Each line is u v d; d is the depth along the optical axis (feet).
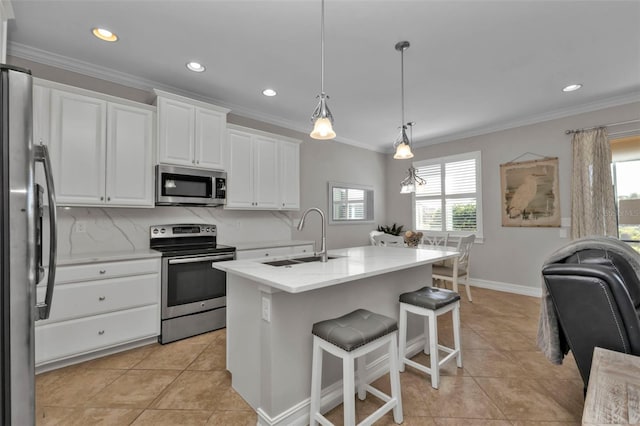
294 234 14.69
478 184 15.47
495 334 9.43
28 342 3.35
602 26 7.21
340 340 4.72
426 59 8.72
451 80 10.05
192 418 5.59
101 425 5.38
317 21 7.02
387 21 7.02
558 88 10.68
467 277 13.02
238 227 12.57
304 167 15.34
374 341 4.96
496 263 14.87
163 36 7.61
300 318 5.56
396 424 5.36
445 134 16.33
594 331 4.86
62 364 7.44
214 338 9.23
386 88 10.66
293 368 5.42
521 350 8.32
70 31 7.40
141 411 5.78
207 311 9.68
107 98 8.64
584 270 4.88
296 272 5.56
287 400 5.32
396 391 5.34
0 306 3.24
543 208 13.32
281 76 9.77
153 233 10.27
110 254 8.48
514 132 14.29
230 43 7.91
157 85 10.27
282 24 7.13
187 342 8.94
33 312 3.40
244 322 6.14
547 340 5.74
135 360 7.79
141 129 9.29
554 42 7.89
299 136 15.14
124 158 8.96
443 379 6.86
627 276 5.57
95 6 6.50
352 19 6.95
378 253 8.32
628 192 11.53
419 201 18.13
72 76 8.90
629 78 9.94
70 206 8.39
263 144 12.37
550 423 5.40
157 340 8.97
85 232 9.07
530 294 13.74
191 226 11.14
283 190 13.01
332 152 16.71
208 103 11.14
